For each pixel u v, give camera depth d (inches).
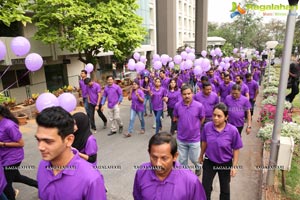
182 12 1678.2
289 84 407.8
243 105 214.8
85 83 306.3
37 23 447.5
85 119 128.3
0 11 271.1
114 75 807.1
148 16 1238.9
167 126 340.8
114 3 483.2
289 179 185.3
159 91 290.2
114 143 280.4
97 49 514.9
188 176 82.4
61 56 637.3
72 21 450.0
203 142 149.2
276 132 161.8
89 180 70.6
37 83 592.1
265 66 783.1
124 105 485.1
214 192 178.1
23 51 209.3
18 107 380.8
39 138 67.6
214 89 306.2
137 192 89.4
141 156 244.5
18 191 180.5
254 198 171.0
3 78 536.4
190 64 391.2
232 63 699.4
